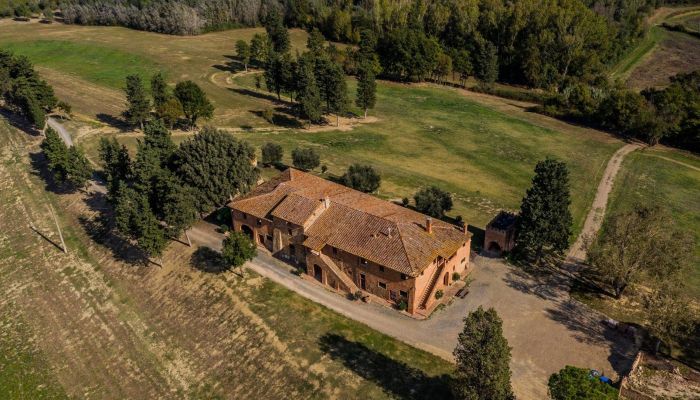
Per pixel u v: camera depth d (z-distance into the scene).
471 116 148.75
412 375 57.72
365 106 141.50
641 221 67.50
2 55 133.38
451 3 197.62
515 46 185.62
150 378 62.25
